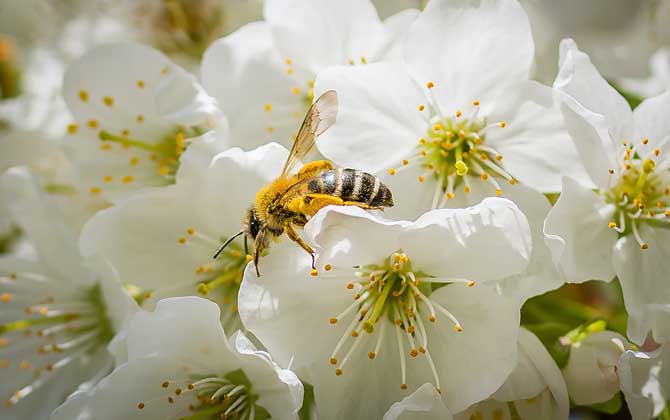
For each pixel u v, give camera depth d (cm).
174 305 14
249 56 16
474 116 15
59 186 17
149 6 18
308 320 15
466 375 15
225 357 15
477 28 15
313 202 14
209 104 16
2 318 17
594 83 15
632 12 19
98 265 16
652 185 15
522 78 15
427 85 15
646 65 18
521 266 14
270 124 16
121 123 16
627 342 15
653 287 15
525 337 15
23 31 19
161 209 15
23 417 17
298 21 16
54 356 17
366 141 15
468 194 15
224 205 15
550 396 15
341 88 15
